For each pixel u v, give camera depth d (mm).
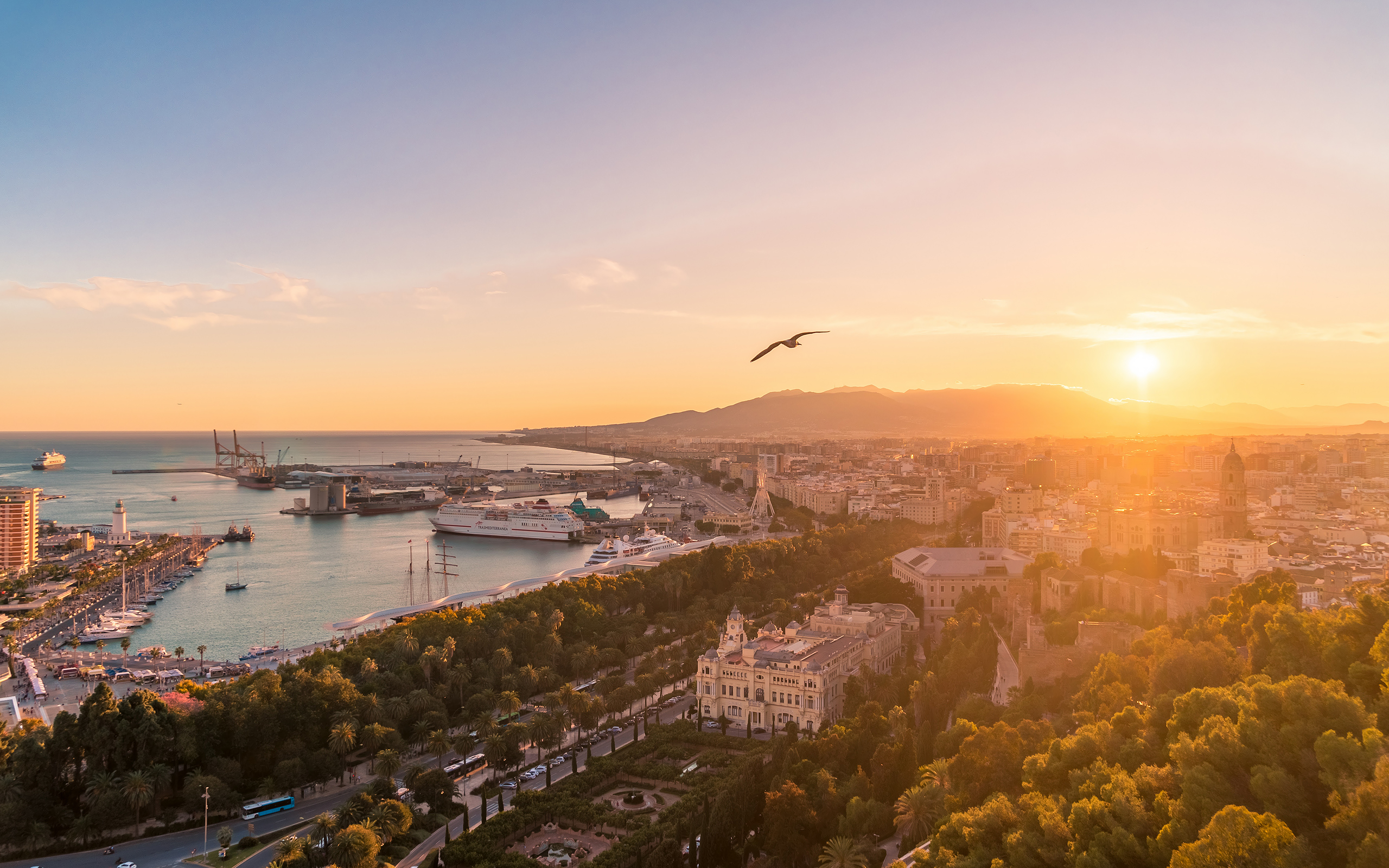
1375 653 196500
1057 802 186250
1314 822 151750
